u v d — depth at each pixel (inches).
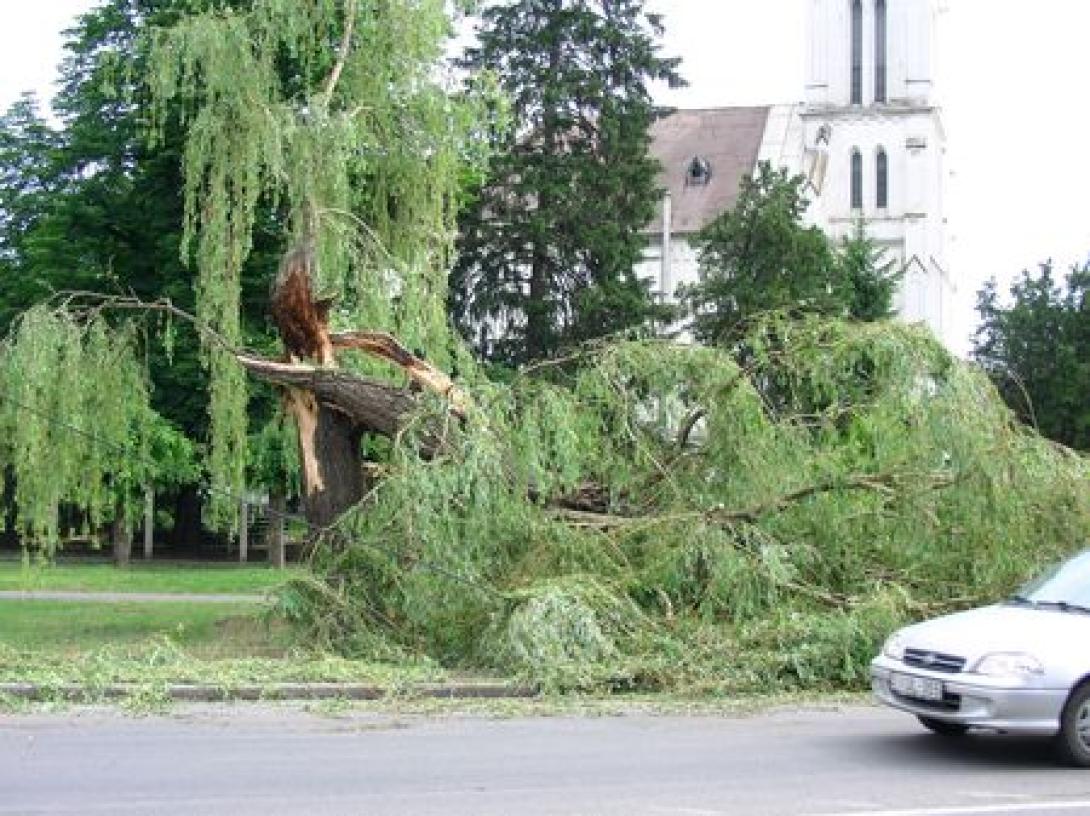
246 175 706.8
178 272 1218.0
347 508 677.9
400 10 756.0
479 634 563.8
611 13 1878.7
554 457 601.0
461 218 1770.4
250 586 1041.5
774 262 1891.0
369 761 376.5
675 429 633.0
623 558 588.7
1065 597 429.4
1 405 655.1
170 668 517.3
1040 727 379.2
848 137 3496.6
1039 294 2343.8
